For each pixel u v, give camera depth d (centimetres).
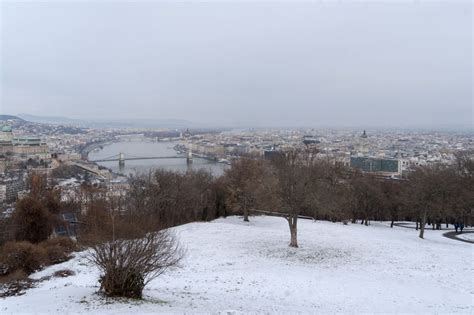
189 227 4009
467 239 4103
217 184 5859
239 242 3262
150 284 1953
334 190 4462
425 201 4028
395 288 2039
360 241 3422
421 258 2836
